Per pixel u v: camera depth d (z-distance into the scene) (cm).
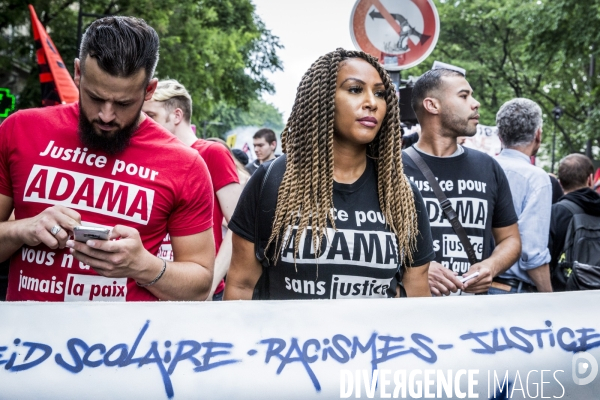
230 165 378
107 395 171
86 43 210
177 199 233
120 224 225
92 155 224
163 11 2047
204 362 174
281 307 182
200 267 238
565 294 190
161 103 389
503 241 339
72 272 222
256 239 240
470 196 327
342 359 178
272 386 174
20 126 226
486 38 3244
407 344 181
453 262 322
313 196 231
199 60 2236
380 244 231
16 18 1847
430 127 338
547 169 3784
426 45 512
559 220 430
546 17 1755
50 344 174
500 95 3181
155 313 179
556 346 185
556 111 2809
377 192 238
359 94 233
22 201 223
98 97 209
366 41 514
